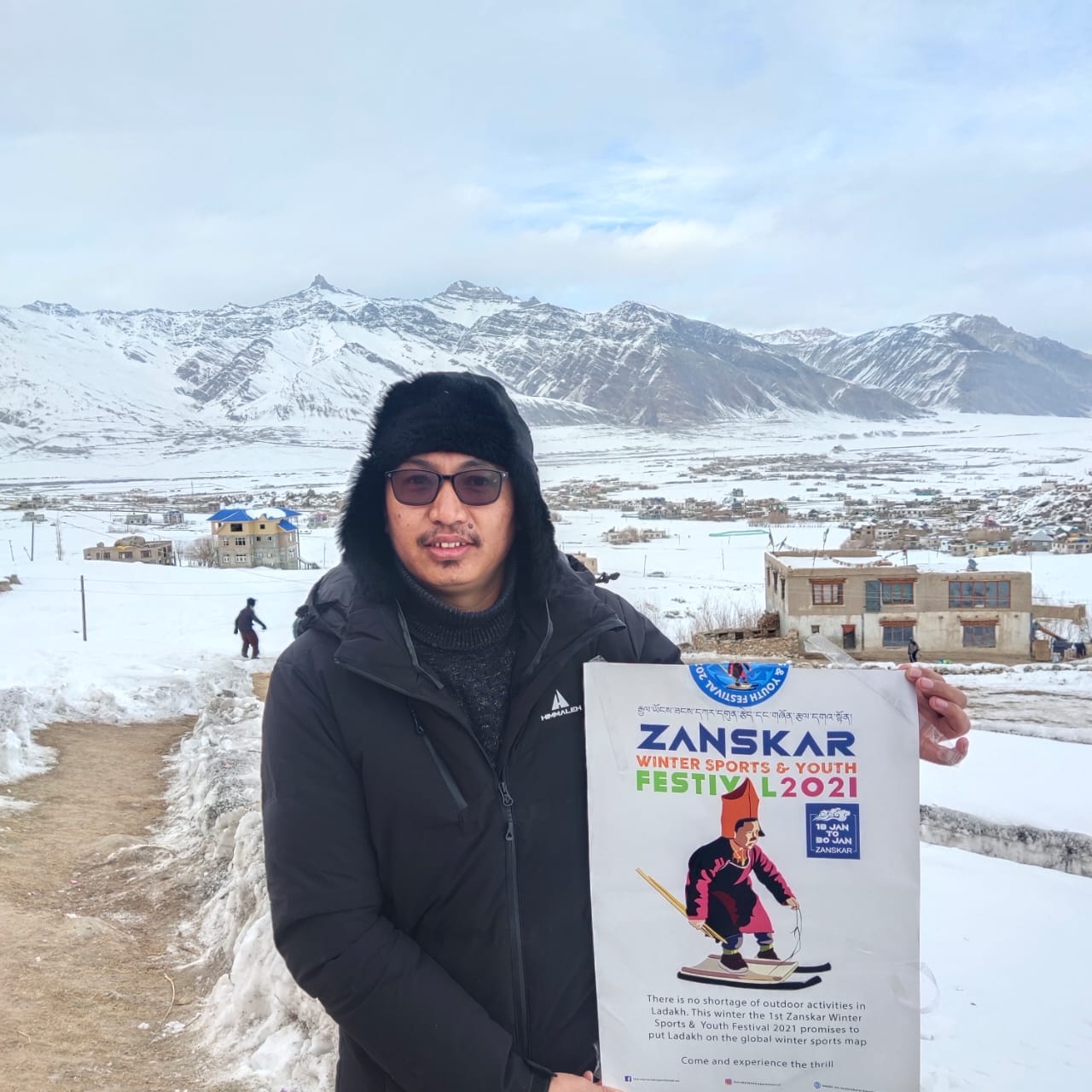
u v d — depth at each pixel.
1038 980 3.44
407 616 1.92
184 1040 4.27
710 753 1.81
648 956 1.80
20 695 12.94
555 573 1.96
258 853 5.58
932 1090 2.71
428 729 1.80
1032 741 7.32
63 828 7.71
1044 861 4.95
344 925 1.70
